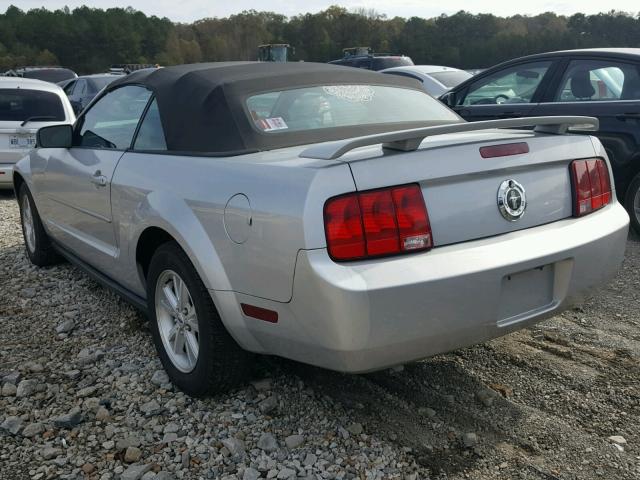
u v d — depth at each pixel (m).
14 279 4.84
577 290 2.79
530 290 2.68
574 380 3.15
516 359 3.38
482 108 6.71
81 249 4.19
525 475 2.47
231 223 2.59
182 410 2.94
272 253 2.42
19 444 2.71
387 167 2.37
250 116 3.00
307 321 2.38
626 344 3.54
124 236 3.39
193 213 2.79
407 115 3.42
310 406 2.95
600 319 3.90
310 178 2.34
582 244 2.72
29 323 3.99
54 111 8.41
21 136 8.09
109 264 3.76
